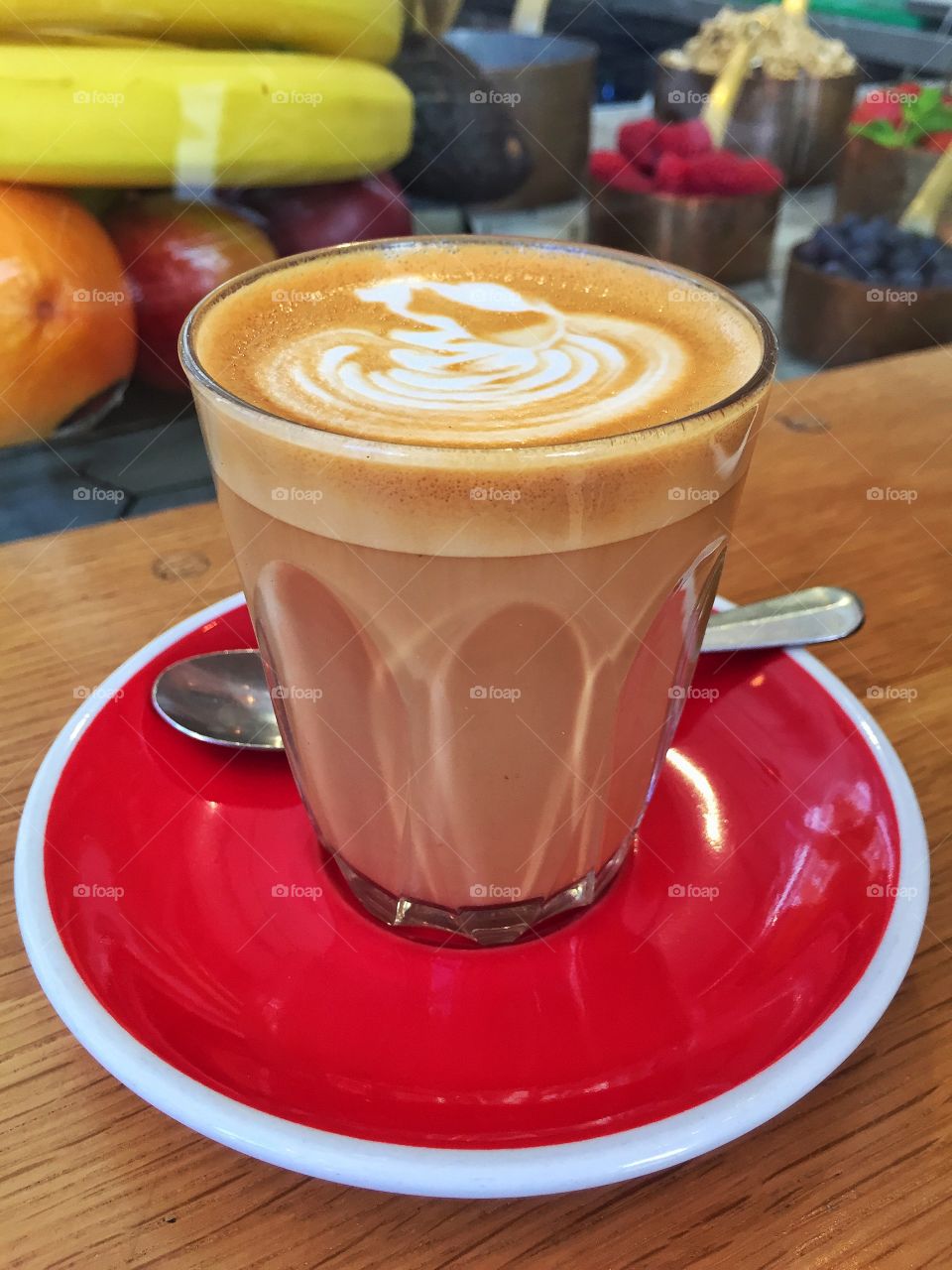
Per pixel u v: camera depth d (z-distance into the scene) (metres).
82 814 0.16
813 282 0.51
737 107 0.63
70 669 0.21
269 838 0.17
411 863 0.16
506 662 0.14
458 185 0.44
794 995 0.13
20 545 0.25
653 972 0.14
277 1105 0.12
